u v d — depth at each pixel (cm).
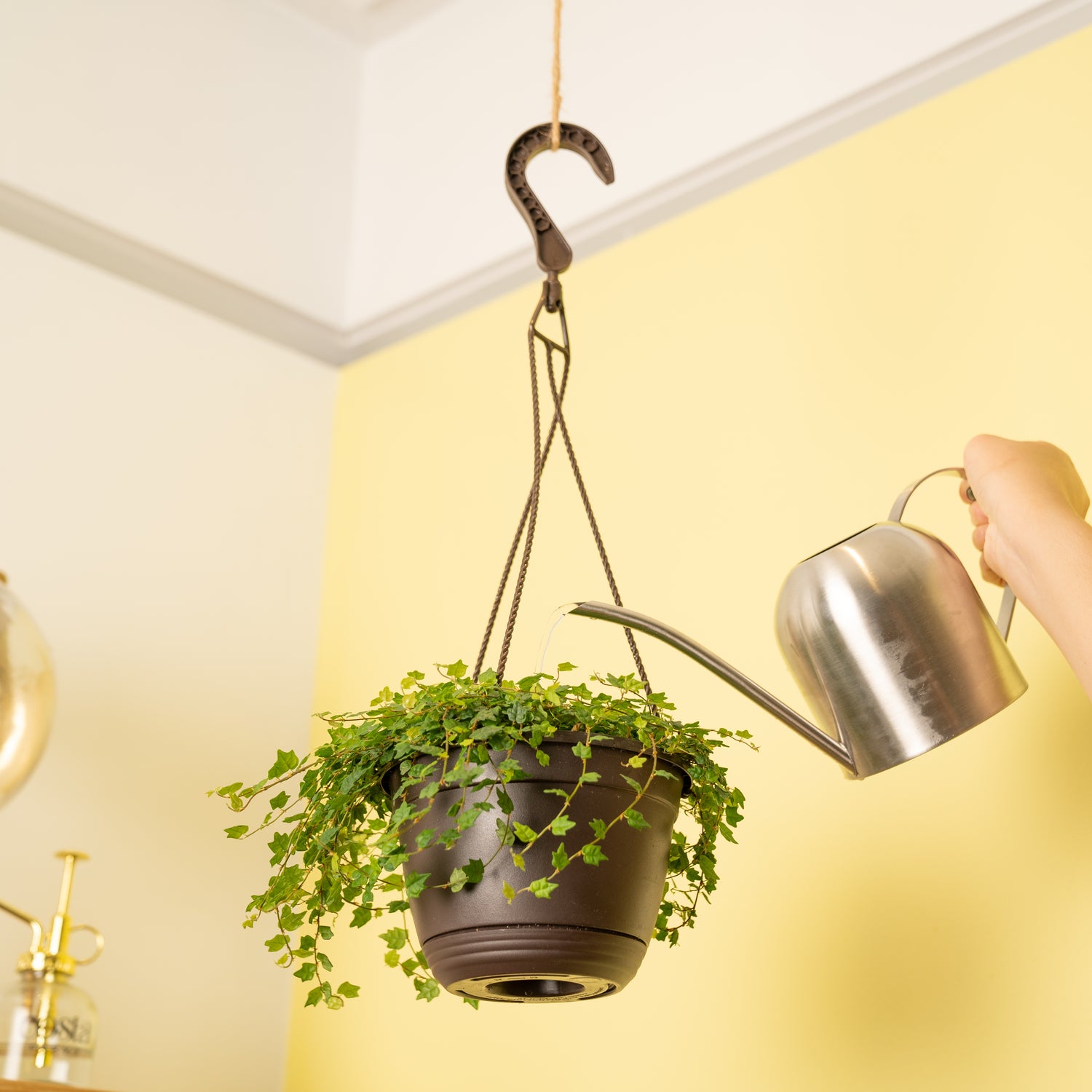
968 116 159
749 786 147
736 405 168
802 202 172
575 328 192
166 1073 167
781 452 160
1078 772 123
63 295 191
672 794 92
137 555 186
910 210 160
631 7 205
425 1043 166
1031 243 147
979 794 129
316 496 213
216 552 196
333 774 95
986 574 103
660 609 163
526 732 86
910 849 132
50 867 164
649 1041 144
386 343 221
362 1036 173
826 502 153
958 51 161
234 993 178
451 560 192
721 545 161
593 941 85
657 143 192
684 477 169
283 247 220
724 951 142
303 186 227
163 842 176
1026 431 139
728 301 175
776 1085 132
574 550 177
